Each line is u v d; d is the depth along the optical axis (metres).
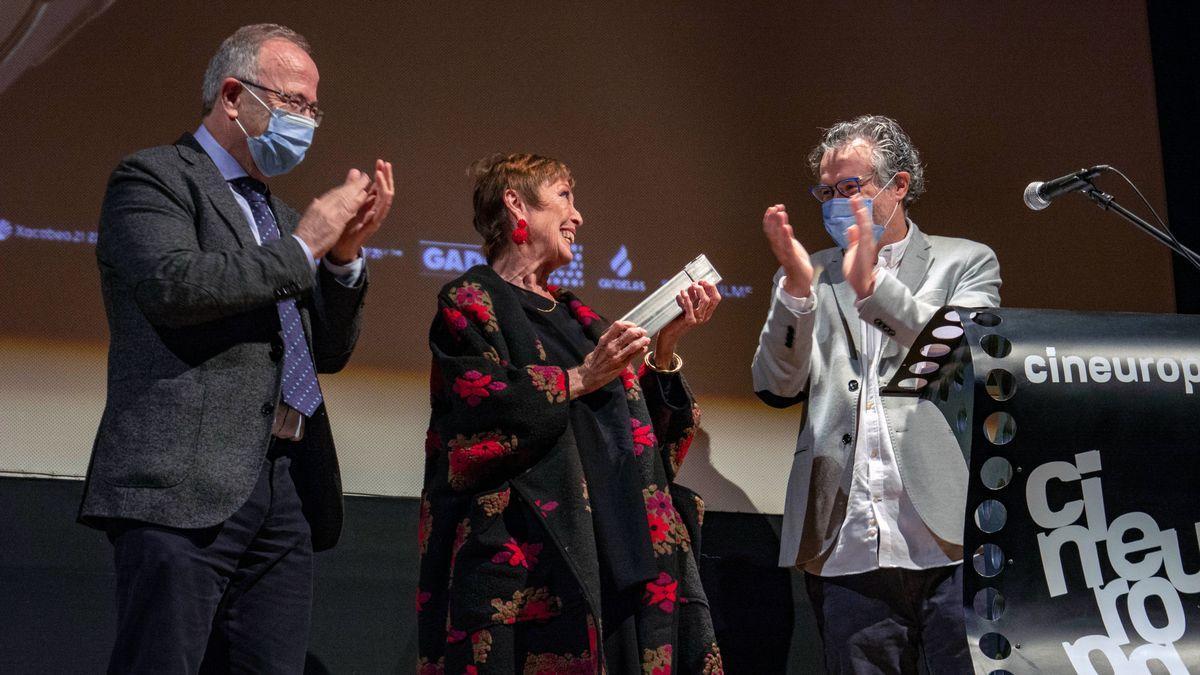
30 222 2.99
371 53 3.38
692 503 2.61
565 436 2.38
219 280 1.98
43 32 3.10
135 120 3.13
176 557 1.97
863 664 2.76
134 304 2.08
